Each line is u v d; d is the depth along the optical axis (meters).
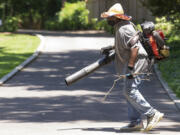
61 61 50.72
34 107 25.36
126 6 24.12
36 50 61.50
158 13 55.06
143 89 31.94
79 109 24.61
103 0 24.38
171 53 51.78
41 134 18.62
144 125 20.31
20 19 133.62
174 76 36.59
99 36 91.81
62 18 121.56
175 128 19.84
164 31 68.56
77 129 19.58
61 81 36.22
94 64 18.91
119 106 25.45
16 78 38.25
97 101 27.17
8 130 19.55
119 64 19.06
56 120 21.69
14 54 58.12
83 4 122.69
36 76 39.25
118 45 18.67
